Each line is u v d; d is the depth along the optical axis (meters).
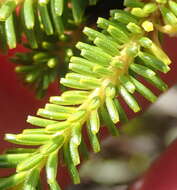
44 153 0.18
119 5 0.21
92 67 0.18
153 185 0.38
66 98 0.18
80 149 0.19
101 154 0.47
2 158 0.18
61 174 0.37
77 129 0.18
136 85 0.19
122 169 0.47
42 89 0.21
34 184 0.18
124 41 0.19
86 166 0.47
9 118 0.35
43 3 0.19
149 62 0.19
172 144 0.40
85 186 0.46
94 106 0.18
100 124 0.19
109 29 0.18
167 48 0.40
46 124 0.18
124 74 0.19
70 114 0.18
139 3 0.19
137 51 0.19
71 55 0.20
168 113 0.47
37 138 0.18
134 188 0.39
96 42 0.18
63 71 0.21
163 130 0.48
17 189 0.18
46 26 0.19
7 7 0.19
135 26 0.18
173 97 0.46
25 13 0.19
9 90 0.36
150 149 0.48
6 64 0.35
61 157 0.18
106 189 0.46
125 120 0.19
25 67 0.21
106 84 0.19
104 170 0.47
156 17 0.19
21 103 0.36
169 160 0.38
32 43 0.20
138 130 0.47
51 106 0.18
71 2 0.20
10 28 0.19
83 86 0.19
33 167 0.18
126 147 0.48
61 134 0.18
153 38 0.19
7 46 0.20
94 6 0.21
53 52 0.21
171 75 0.40
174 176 0.37
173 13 0.19
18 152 0.18
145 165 0.47
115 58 0.19
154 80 0.19
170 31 0.19
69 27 0.21
